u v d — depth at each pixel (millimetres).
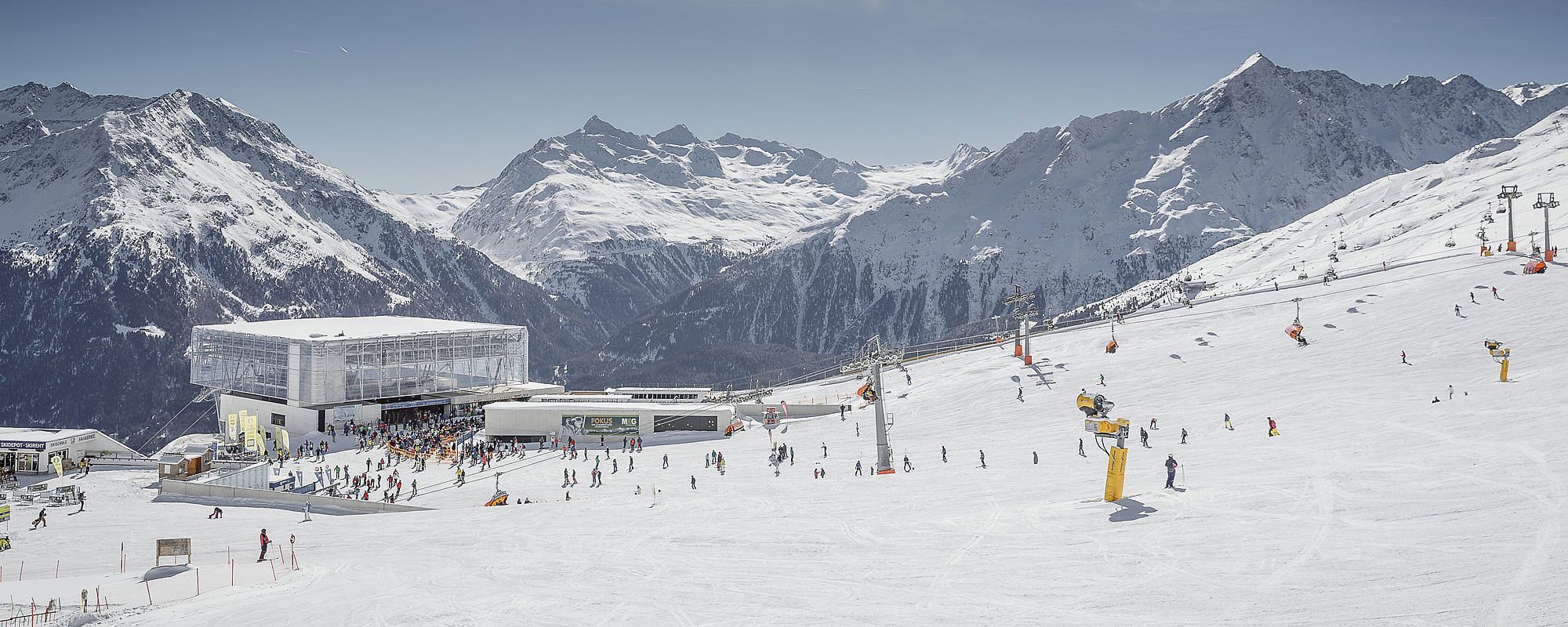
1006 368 126562
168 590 40719
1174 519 39281
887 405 114812
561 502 73312
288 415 131750
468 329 147000
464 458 98000
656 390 132125
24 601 39594
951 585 32656
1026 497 52062
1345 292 138000
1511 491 37625
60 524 67375
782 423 111250
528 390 141250
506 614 33000
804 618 29797
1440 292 123750
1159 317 147375
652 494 73125
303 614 34594
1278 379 96562
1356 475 44656
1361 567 29438
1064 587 30875
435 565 45281
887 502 55719
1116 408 94812
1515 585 25734
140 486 84812
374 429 119562
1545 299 110438
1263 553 32438
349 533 59594
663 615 31500
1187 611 27031
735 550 43094
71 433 98062
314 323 159500
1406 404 73625
